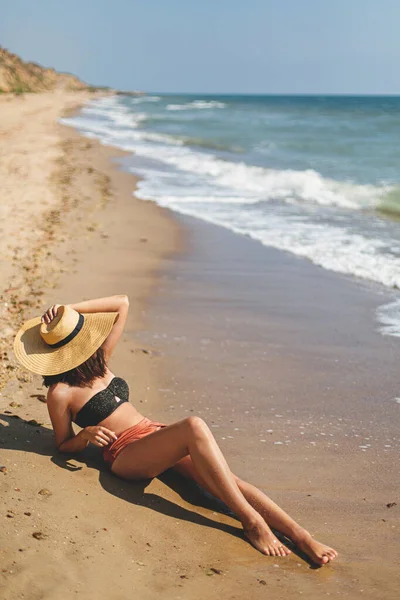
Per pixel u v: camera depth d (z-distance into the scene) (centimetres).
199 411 550
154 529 381
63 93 12644
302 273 988
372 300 868
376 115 6619
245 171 1992
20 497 381
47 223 1241
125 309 482
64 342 433
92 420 438
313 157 2448
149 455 416
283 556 373
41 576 319
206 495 433
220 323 773
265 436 511
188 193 1648
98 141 2939
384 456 484
